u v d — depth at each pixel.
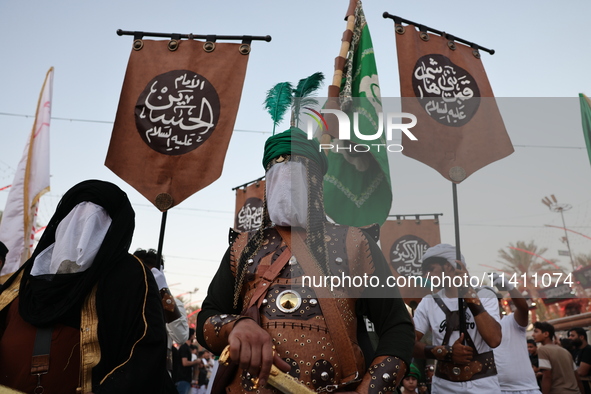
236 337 1.61
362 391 1.65
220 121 4.05
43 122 5.51
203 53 4.21
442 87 3.66
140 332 2.22
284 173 1.93
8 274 5.14
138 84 4.13
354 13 3.18
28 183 5.37
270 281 1.83
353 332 1.82
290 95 2.70
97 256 2.26
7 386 1.98
